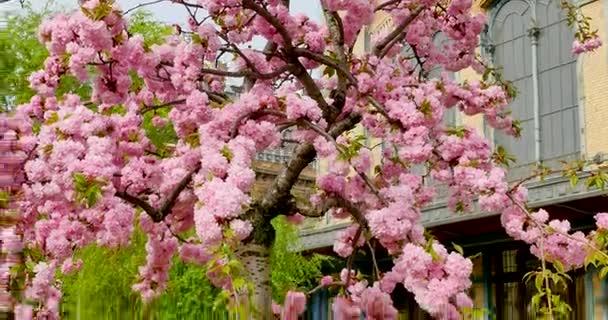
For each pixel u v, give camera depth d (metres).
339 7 6.11
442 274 4.82
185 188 5.96
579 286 13.23
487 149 6.27
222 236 4.53
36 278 5.30
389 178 6.68
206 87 6.70
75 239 5.77
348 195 5.99
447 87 7.19
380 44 6.96
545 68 16.81
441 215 14.25
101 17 5.32
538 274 5.66
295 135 5.74
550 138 16.56
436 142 6.45
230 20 5.93
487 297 15.42
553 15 16.72
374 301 5.94
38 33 5.63
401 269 5.15
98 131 5.44
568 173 7.24
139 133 6.30
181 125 6.18
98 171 5.10
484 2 18.06
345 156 5.30
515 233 6.07
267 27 5.98
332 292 14.77
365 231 5.81
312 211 5.77
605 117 15.20
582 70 15.74
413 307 16.44
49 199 5.42
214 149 5.08
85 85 9.54
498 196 5.97
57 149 5.15
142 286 6.39
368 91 6.11
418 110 5.91
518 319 14.72
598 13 15.49
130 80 5.77
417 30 7.11
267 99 5.60
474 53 7.77
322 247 17.05
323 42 6.23
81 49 5.39
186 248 6.48
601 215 5.92
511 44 17.64
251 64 5.93
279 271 14.05
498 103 7.21
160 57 6.12
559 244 6.00
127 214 5.58
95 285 8.73
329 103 6.14
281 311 6.23
